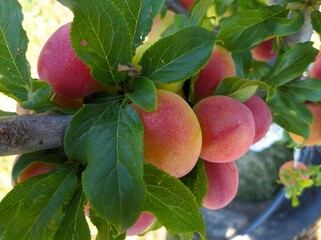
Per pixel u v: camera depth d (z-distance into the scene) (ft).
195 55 0.45
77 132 0.42
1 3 0.44
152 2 0.49
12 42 0.44
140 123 0.41
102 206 0.37
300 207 1.37
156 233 1.53
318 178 1.06
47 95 0.44
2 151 0.41
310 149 1.35
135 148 0.39
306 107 0.81
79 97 0.49
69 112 0.45
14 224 0.41
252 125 0.53
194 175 0.52
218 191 0.57
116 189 0.38
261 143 1.33
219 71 0.57
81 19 0.40
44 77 0.49
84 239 0.43
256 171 1.37
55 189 0.42
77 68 0.47
